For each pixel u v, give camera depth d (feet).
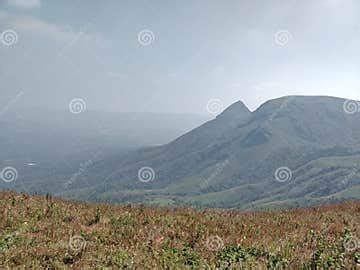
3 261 28.96
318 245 36.04
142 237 37.73
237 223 46.39
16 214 42.91
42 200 52.01
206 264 30.60
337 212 59.11
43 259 30.40
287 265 29.76
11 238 35.22
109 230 39.50
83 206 51.44
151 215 47.32
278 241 37.58
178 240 37.91
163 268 29.89
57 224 40.88
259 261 31.81
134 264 30.09
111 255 31.83
